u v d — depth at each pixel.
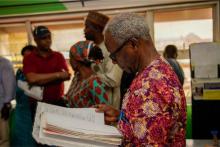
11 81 2.94
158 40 3.48
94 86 1.41
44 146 1.59
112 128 0.88
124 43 0.74
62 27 3.62
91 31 1.78
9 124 3.23
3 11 3.42
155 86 0.69
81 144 0.83
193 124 1.70
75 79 1.59
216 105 1.64
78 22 3.55
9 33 3.72
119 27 0.74
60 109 1.11
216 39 3.27
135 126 0.68
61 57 2.57
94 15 1.78
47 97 2.37
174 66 2.36
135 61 0.78
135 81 0.75
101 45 1.77
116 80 1.71
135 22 0.74
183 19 3.38
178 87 0.73
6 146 3.13
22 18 3.54
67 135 0.83
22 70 2.62
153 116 0.67
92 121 1.00
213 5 3.25
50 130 0.85
